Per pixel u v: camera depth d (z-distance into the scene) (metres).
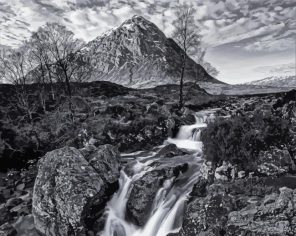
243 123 15.50
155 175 17.20
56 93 45.03
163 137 27.91
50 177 16.45
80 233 15.02
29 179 23.69
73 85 42.72
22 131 30.81
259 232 10.39
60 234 15.04
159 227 15.16
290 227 10.20
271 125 15.21
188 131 29.20
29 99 42.16
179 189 16.55
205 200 13.10
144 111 30.80
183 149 25.39
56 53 37.31
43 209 15.73
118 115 30.39
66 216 15.15
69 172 16.28
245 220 11.07
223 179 14.47
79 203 15.25
